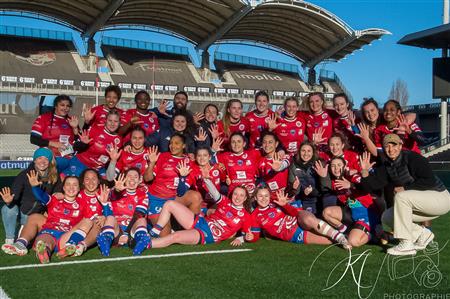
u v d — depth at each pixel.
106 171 6.59
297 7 41.94
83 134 6.99
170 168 6.28
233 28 45.88
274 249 5.43
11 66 42.28
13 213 5.61
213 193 5.85
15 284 4.02
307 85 57.56
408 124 6.40
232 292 3.78
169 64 51.62
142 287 3.92
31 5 38.06
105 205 5.49
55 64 44.69
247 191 5.93
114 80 45.56
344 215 5.82
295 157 6.50
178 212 5.75
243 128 7.81
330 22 45.25
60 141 7.26
